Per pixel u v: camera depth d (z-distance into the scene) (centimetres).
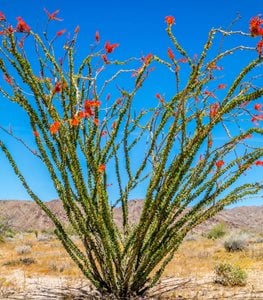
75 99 747
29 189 820
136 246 769
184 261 1419
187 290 896
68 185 752
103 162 797
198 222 785
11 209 9512
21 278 1125
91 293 860
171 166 755
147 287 834
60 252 1850
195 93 749
